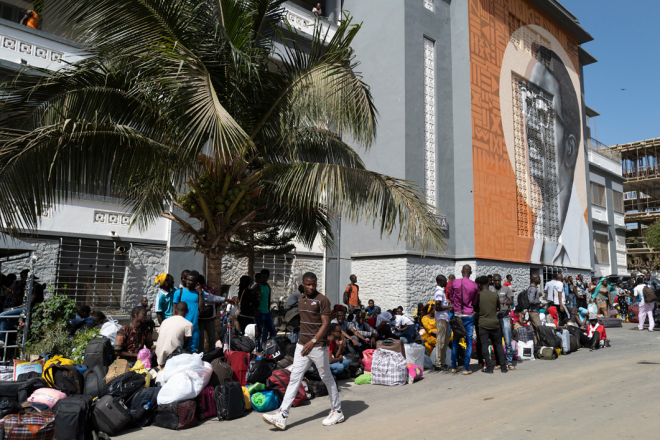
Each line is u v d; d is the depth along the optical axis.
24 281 8.58
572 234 24.53
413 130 17.02
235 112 7.46
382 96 17.56
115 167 6.27
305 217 9.88
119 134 6.17
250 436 4.85
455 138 18.81
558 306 13.47
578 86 27.03
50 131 5.60
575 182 25.61
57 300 8.11
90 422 4.79
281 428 5.05
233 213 7.99
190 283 7.05
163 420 5.15
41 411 4.71
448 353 9.30
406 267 15.89
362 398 6.60
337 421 5.27
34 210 5.68
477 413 5.52
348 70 7.16
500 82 20.53
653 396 6.11
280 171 7.45
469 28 19.14
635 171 44.72
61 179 5.91
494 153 19.48
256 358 6.71
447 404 6.05
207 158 7.64
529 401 6.04
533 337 10.27
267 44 8.42
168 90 6.32
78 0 6.16
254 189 8.15
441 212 17.64
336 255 17.20
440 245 6.84
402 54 17.17
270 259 15.60
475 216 17.92
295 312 10.06
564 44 26.19
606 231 31.11
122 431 5.02
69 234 11.47
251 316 8.71
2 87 6.59
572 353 10.84
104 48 6.60
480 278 8.66
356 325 10.06
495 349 8.48
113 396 5.21
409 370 7.79
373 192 6.96
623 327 17.97
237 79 7.16
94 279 11.88
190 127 6.18
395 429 4.96
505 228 19.45
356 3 19.12
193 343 6.88
